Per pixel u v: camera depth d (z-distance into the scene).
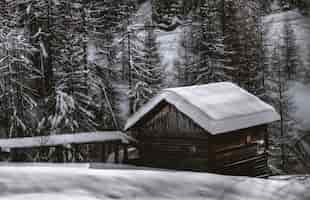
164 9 73.88
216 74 42.78
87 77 34.84
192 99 26.38
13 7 36.78
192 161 26.36
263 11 70.50
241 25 51.72
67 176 11.99
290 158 43.75
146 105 27.80
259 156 28.39
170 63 57.97
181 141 26.84
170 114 27.30
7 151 26.84
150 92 39.03
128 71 40.38
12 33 34.47
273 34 61.59
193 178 14.18
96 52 40.75
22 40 34.25
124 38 40.19
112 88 38.56
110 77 39.62
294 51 56.28
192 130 26.30
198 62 43.91
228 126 25.31
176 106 26.25
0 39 34.16
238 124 25.88
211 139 25.45
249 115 26.81
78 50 35.12
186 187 13.27
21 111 33.62
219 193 13.42
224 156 26.19
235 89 29.47
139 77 39.28
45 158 29.58
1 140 27.03
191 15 64.88
